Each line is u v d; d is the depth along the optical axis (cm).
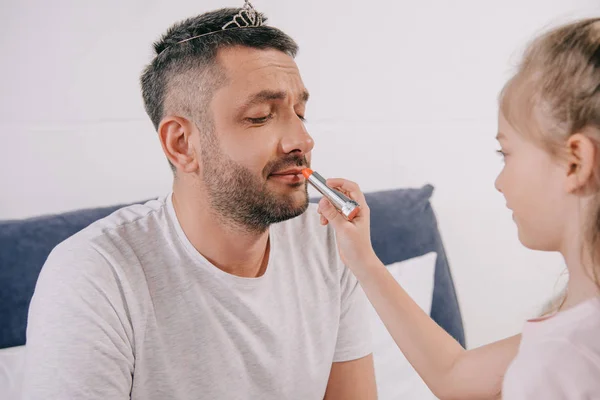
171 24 124
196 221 86
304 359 96
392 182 162
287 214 87
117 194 123
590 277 63
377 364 130
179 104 86
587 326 58
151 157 126
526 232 70
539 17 182
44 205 116
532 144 66
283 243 97
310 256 99
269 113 85
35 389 77
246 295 89
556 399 58
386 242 150
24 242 109
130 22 120
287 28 138
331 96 147
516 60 73
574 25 67
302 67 142
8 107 111
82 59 116
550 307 84
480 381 84
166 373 85
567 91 63
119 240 85
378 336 132
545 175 66
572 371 57
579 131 62
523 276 192
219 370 88
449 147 171
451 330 157
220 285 87
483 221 182
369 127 155
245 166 84
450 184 174
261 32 85
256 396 92
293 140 84
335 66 147
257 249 90
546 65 65
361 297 103
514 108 68
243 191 84
